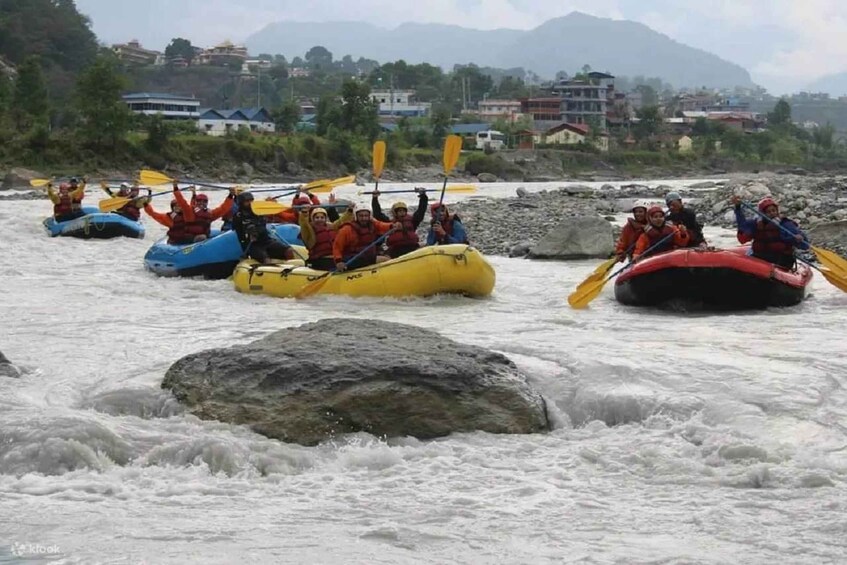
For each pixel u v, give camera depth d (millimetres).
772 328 15336
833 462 8336
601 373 11000
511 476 8266
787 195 38188
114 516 7156
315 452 8961
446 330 15266
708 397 10227
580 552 6492
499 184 103000
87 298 19703
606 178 140875
